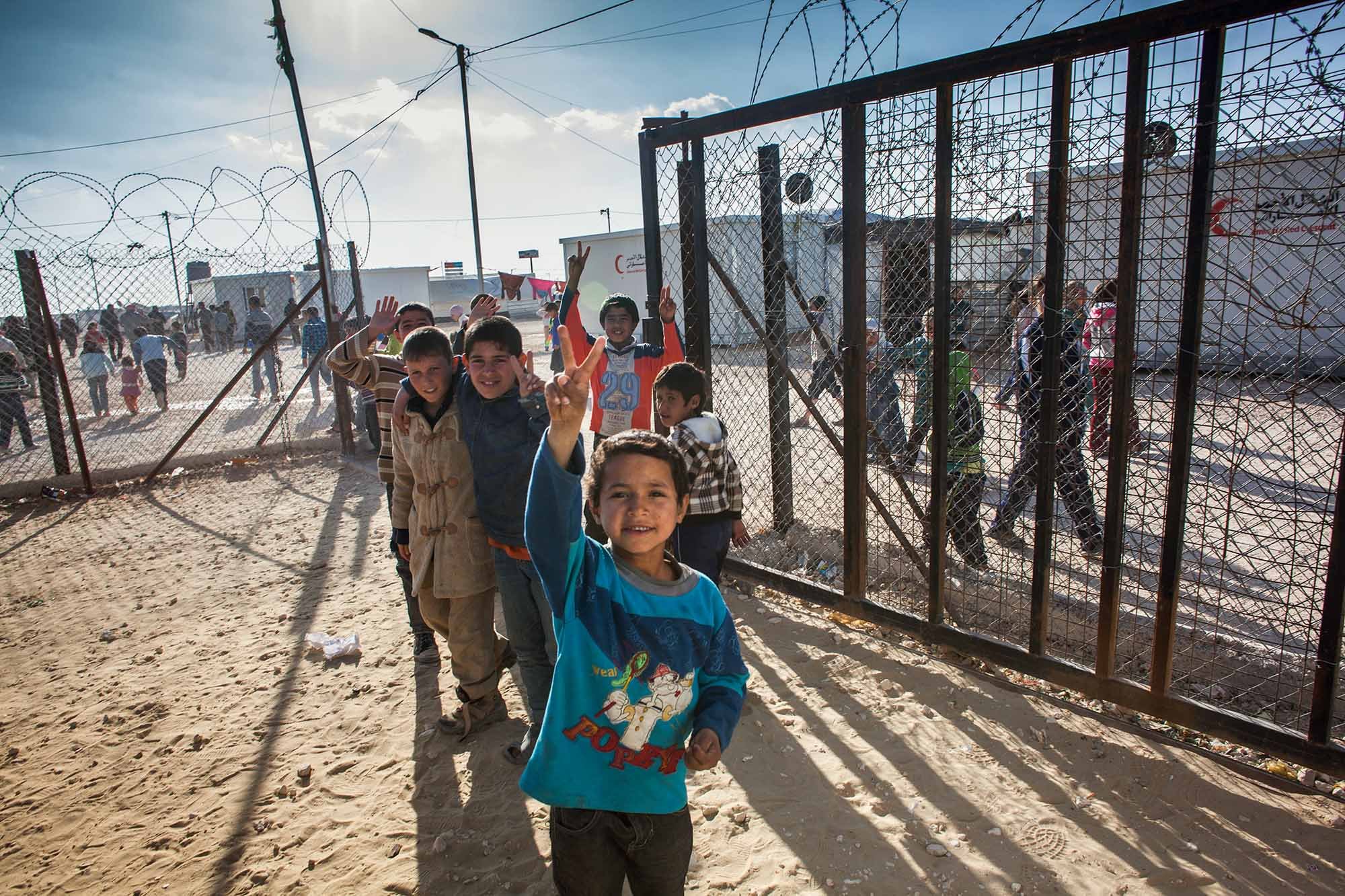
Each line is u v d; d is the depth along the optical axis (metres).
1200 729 3.16
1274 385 3.00
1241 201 2.88
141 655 4.63
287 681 4.21
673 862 1.94
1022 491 4.46
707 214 4.91
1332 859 2.61
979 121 3.49
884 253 4.04
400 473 3.72
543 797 1.84
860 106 3.88
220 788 3.32
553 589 1.88
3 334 11.14
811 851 2.76
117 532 7.30
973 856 2.70
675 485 1.87
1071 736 3.36
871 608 4.26
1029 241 3.56
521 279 19.80
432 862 2.82
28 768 3.55
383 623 4.88
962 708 3.62
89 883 2.82
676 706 1.85
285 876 2.79
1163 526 3.16
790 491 5.77
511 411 3.08
